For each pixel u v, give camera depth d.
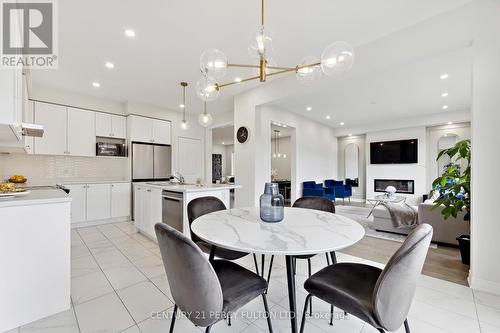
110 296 1.93
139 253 2.92
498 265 1.91
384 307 0.97
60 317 1.66
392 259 0.95
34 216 1.62
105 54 2.93
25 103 2.91
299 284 2.13
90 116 4.46
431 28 2.27
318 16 2.26
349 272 1.35
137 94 4.44
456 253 2.84
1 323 1.50
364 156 8.03
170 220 3.11
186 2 2.04
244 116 4.36
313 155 7.06
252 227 1.44
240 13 2.20
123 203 4.70
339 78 3.00
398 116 6.47
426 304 1.78
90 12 2.15
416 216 3.65
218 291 1.02
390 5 2.11
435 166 6.46
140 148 4.95
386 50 2.58
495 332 1.48
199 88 2.44
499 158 1.88
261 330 1.53
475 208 1.99
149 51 2.88
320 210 2.17
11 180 3.33
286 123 5.74
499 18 1.90
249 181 4.25
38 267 1.63
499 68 1.89
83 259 2.72
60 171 4.34
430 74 3.64
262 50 1.73
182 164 5.74
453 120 5.90
